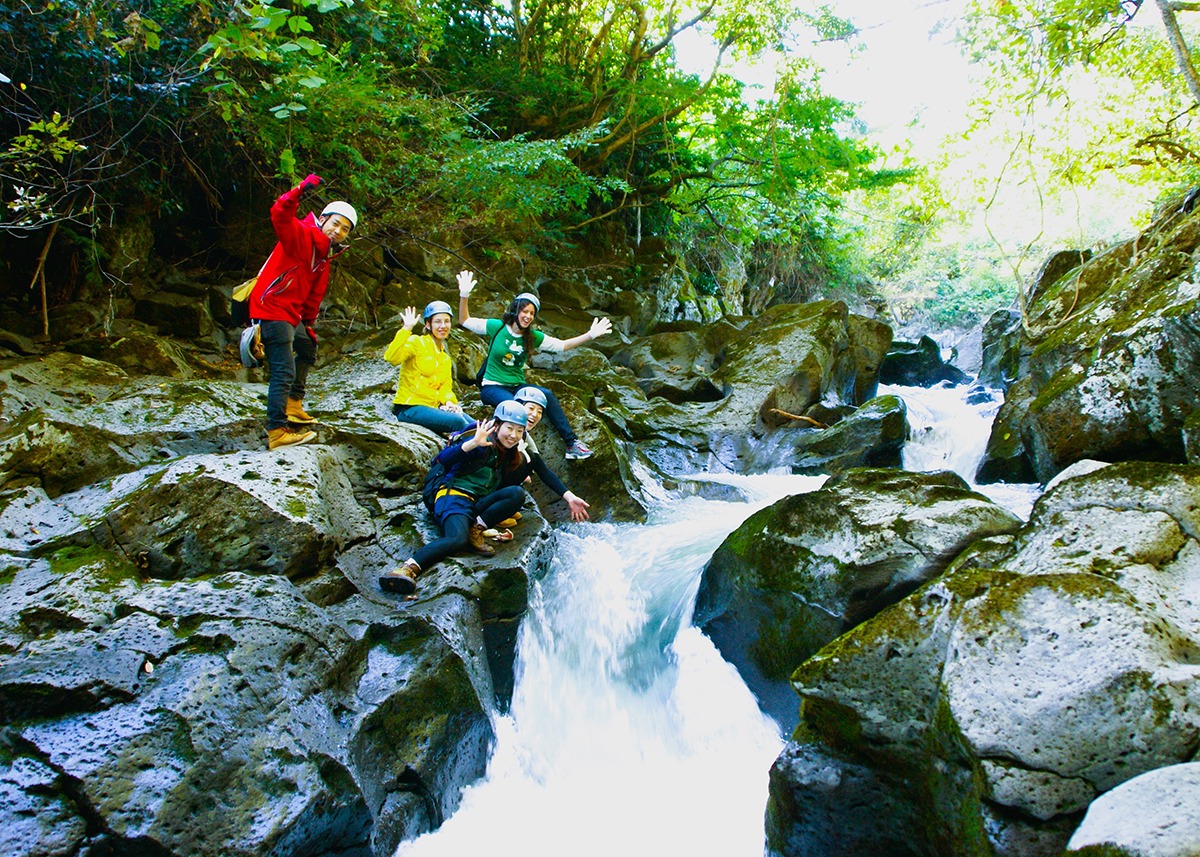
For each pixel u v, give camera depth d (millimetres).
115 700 2941
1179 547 2865
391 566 4551
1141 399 5301
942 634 2926
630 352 10641
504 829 3756
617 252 13891
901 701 2926
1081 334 6621
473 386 7551
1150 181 10484
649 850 3656
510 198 8938
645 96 12438
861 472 4242
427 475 5004
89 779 2695
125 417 4824
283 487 4141
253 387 5906
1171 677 2344
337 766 3188
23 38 5719
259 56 4652
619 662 4789
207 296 8039
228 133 7555
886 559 3658
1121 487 3201
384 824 3389
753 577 4184
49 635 3146
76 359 5691
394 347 5863
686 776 4074
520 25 12102
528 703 4484
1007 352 10156
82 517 3939
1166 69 9297
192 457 4199
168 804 2738
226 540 3869
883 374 13781
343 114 7504
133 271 7648
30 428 4285
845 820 2994
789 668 3955
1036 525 3303
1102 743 2342
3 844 2529
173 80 6082
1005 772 2387
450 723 3801
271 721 3135
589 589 5078
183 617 3326
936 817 2738
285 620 3488
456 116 8992
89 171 6785
